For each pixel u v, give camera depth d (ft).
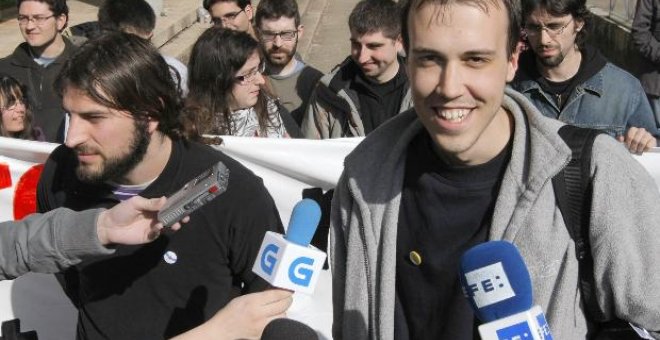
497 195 6.17
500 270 5.16
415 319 6.50
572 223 5.96
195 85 12.60
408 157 6.54
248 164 10.98
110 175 7.42
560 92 12.61
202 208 7.56
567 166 5.97
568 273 5.96
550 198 5.99
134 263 7.71
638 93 12.43
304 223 5.94
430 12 5.63
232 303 6.42
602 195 5.85
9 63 16.81
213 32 12.65
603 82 12.42
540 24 12.01
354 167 6.78
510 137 6.23
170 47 34.88
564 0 11.79
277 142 10.87
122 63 7.13
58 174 8.17
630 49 33.12
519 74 12.77
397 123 6.72
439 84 5.69
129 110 7.16
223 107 12.50
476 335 6.22
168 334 7.88
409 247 6.48
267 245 6.07
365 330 6.72
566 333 6.01
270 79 16.58
